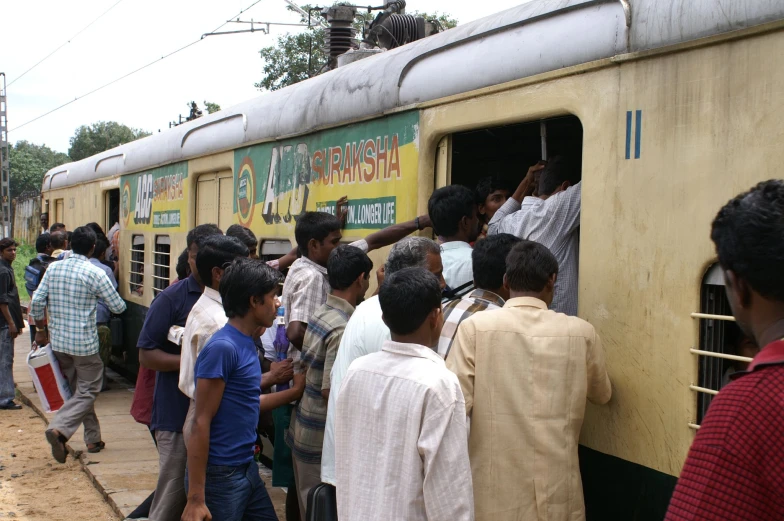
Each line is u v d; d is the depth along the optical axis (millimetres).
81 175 10852
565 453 2668
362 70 4508
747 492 1320
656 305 2689
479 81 3475
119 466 6004
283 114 5328
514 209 3586
